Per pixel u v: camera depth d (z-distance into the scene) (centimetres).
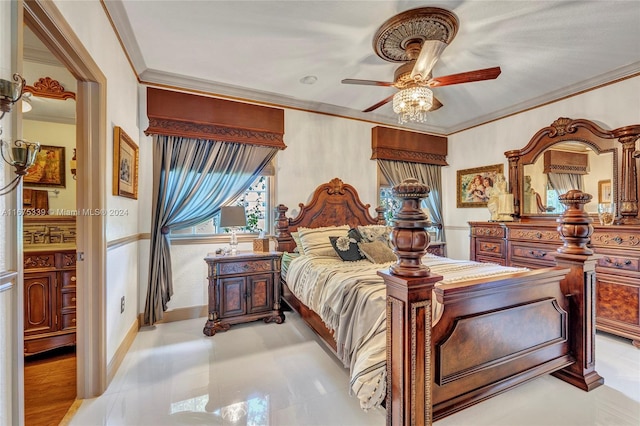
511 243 370
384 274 142
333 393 195
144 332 295
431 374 139
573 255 204
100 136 193
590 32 240
